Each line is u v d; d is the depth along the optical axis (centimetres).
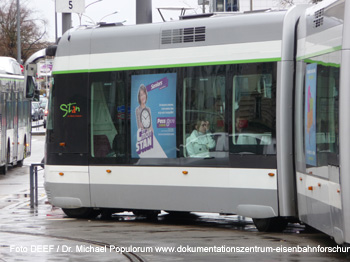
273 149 1531
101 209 1927
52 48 1923
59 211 2025
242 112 1570
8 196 2477
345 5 1185
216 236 1527
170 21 1691
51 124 1848
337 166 1191
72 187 1816
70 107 1816
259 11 1595
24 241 1471
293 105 1528
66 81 1823
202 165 1623
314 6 1426
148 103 1698
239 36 1580
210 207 1617
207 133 1619
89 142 1789
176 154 1661
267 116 1539
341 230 1182
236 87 1580
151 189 1697
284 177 1522
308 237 1508
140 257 1282
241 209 1573
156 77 1689
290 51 1528
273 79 1532
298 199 1477
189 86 1644
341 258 1261
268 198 1538
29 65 1988
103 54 1769
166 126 1673
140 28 1723
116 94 1747
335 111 1211
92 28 1811
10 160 3453
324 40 1301
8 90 3406
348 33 1177
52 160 1845
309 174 1380
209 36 1620
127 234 1566
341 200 1171
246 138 1566
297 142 1477
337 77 1205
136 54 1720
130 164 1725
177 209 1662
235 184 1578
